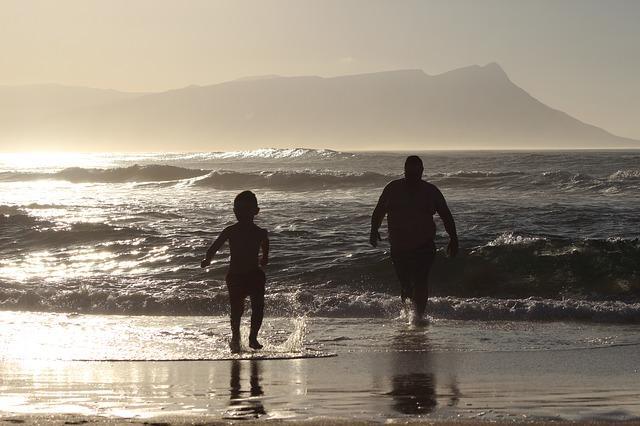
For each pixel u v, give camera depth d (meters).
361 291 17.14
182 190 52.88
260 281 11.78
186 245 22.84
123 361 10.49
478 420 7.18
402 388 8.85
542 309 14.43
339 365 10.27
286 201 40.31
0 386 8.91
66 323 13.62
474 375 9.59
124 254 21.95
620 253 18.36
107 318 14.23
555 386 8.93
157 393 8.58
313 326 13.36
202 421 7.13
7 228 26.25
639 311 14.23
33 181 65.06
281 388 8.87
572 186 47.59
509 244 19.16
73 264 20.89
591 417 7.35
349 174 55.50
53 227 26.61
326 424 7.00
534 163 84.12
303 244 22.86
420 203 14.04
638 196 42.22
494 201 39.03
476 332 12.84
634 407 7.80
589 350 11.31
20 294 15.94
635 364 10.28
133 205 37.53
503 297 16.78
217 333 12.67
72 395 8.44
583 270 17.78
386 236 24.50
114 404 8.00
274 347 11.60
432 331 12.94
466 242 22.42
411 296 14.29
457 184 50.34
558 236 24.55
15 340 11.98
